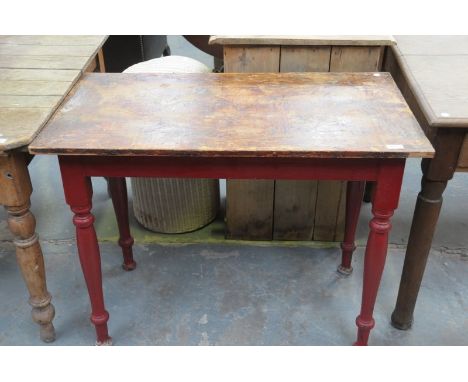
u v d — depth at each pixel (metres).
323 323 1.96
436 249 2.31
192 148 1.41
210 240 2.37
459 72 1.73
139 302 2.06
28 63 1.92
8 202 1.54
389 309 2.02
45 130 1.51
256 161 1.49
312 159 1.47
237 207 2.26
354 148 1.40
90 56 1.98
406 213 2.52
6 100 1.65
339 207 2.24
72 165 1.50
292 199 2.23
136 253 2.30
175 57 2.35
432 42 1.97
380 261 1.62
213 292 2.10
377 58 1.93
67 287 2.13
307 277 2.17
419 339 1.90
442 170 1.56
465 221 2.48
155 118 1.58
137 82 1.82
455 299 2.07
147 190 2.28
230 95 1.72
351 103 1.65
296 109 1.62
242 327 1.95
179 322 1.97
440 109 1.50
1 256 2.30
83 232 1.62
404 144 1.42
